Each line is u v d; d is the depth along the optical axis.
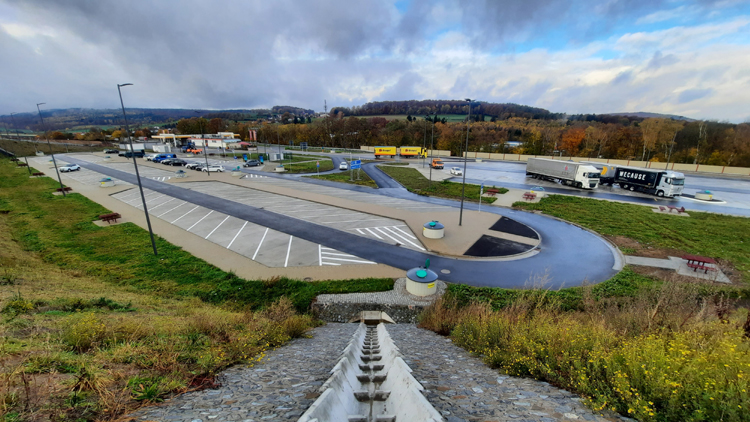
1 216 25.17
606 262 17.61
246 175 45.69
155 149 75.25
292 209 27.70
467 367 5.77
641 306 8.79
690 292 9.99
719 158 57.16
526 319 8.45
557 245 19.92
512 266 17.11
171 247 19.03
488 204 29.91
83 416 3.10
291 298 13.55
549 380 4.80
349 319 13.09
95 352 5.12
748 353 4.35
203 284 14.80
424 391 3.87
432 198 32.59
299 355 6.45
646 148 67.12
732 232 21.84
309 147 97.75
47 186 37.38
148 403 3.56
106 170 49.47
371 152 85.38
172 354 5.05
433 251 18.83
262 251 18.70
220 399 3.82
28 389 3.29
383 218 25.25
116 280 14.68
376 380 4.88
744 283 14.59
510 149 78.38
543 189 36.44
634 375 3.86
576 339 5.25
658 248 19.11
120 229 22.27
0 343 4.75
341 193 34.53
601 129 77.75
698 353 4.32
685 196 33.62
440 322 10.36
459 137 87.06
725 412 3.13
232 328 7.87
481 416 3.41
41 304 8.75
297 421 2.92
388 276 15.87
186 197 31.78
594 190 36.81
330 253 18.50
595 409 3.62
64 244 19.33
